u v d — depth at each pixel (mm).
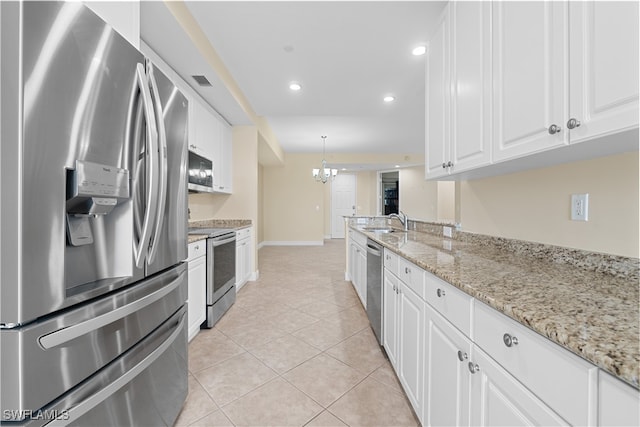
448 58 1559
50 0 703
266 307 2975
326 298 3266
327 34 2086
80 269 857
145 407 1072
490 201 1704
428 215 7859
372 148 6832
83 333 780
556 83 858
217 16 1912
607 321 621
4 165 646
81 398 785
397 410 1459
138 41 1282
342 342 2203
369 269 2471
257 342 2201
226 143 3723
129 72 962
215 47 2275
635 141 788
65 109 741
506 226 1575
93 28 822
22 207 652
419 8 1798
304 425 1360
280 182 7711
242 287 3674
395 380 1714
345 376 1755
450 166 1537
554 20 864
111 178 876
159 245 1156
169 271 1276
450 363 1013
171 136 1267
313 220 7727
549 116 886
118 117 914
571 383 546
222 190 3549
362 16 1881
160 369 1182
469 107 1344
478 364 846
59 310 751
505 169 1383
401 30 2025
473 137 1311
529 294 809
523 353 669
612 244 1024
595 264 1072
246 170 3994
